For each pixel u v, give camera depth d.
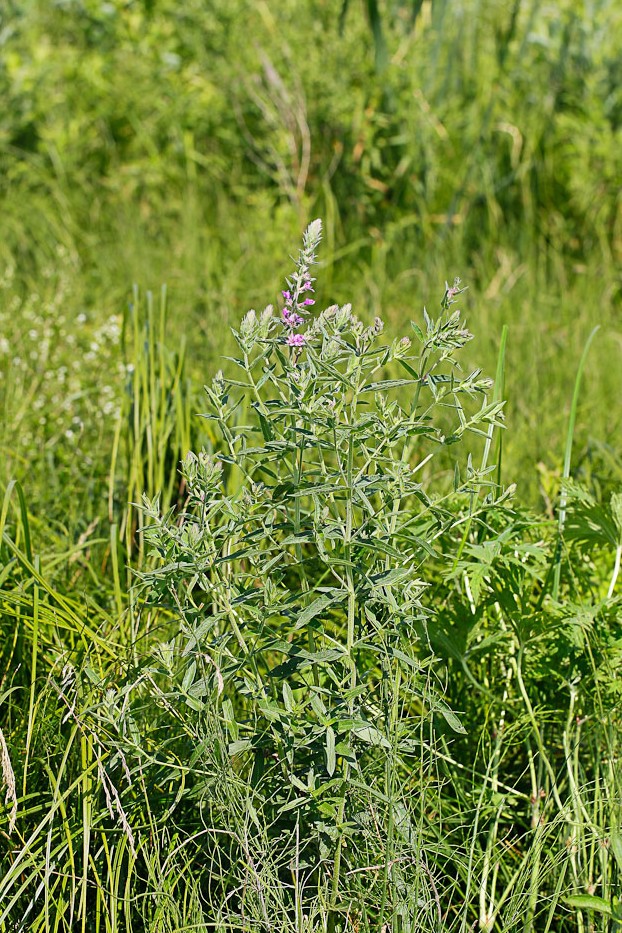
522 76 6.31
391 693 2.08
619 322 5.18
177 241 5.54
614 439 3.87
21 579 2.65
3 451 3.34
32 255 5.61
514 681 2.55
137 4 6.89
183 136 6.21
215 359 4.13
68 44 7.00
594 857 2.23
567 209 6.12
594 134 5.95
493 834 2.21
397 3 6.17
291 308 2.07
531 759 2.29
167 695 2.01
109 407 3.68
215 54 6.43
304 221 5.48
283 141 5.84
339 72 5.90
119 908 2.09
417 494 2.12
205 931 1.94
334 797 1.98
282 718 1.99
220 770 1.96
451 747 2.48
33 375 3.96
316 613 1.95
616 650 2.38
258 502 2.16
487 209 5.96
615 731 2.33
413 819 2.19
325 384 2.02
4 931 2.01
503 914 2.17
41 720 2.28
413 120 5.84
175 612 2.13
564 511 2.66
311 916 1.93
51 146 6.13
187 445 3.13
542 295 5.15
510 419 4.00
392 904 1.95
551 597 2.53
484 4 6.50
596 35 6.43
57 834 2.12
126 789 2.11
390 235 5.61
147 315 3.69
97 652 2.36
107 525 3.26
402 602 2.08
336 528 2.03
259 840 2.04
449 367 4.23
